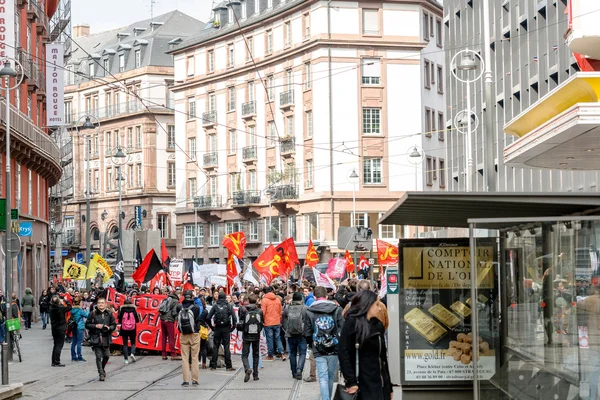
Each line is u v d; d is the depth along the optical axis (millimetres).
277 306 26016
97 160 103188
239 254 29844
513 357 12109
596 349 10750
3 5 38062
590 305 10781
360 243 29047
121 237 41562
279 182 73562
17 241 24453
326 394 14953
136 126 97812
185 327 20031
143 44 98375
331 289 29047
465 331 13594
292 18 72812
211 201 82062
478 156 51656
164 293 30547
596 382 10766
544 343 11453
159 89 97000
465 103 54781
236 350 28438
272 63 75125
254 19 76375
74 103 106188
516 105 44062
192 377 20328
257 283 31766
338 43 69625
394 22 70812
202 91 83625
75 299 26828
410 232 70938
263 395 18344
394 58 70938
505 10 45625
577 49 21156
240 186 79000
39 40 53531
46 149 50250
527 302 11734
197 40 83375
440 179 74875
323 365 15047
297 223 72312
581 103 14945
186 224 85500
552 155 19109
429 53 72812
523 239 11758
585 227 10867
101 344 21469
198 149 84438
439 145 75188
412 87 71312
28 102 50406
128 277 41500
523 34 42594
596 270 10758
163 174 97188
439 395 13641
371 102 70312
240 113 79000
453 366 13609
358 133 69938
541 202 10734
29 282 49562
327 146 69688
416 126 71375
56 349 25109
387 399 11039
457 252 13656
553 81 37938
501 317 12500
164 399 17969
